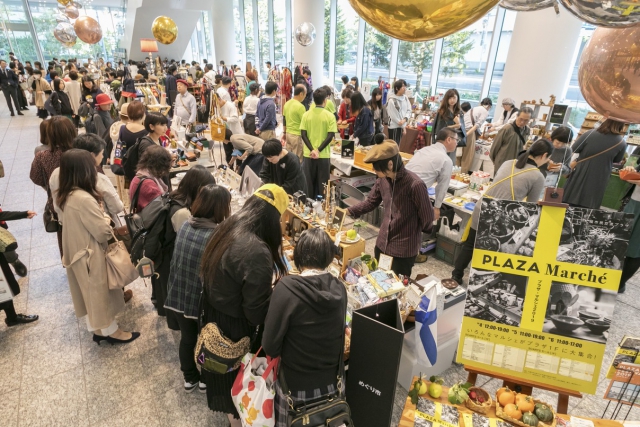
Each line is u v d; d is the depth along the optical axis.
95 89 8.50
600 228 1.47
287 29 13.78
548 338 1.63
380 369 1.56
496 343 1.71
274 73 10.85
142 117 3.72
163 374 2.43
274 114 5.74
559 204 1.50
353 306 2.25
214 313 1.68
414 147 4.94
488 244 1.63
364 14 0.79
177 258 1.91
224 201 1.91
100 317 2.42
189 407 2.20
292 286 1.41
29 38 17.44
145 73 10.45
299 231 3.02
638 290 3.42
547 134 4.52
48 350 2.60
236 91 10.55
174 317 2.23
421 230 2.54
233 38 15.82
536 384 1.70
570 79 5.53
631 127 4.00
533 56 5.52
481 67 7.79
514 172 2.53
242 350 1.67
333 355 1.49
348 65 11.42
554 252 1.54
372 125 5.63
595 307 1.54
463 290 2.41
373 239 4.29
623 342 1.54
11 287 2.69
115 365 2.49
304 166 4.55
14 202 4.86
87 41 8.60
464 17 0.72
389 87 8.87
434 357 2.03
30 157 6.67
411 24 0.74
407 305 2.23
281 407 1.50
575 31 5.23
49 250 3.86
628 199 3.12
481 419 1.69
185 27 16.19
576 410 2.26
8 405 2.17
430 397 1.82
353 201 4.56
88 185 2.26
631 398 1.59
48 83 9.75
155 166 2.59
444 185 2.89
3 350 2.58
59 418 2.11
